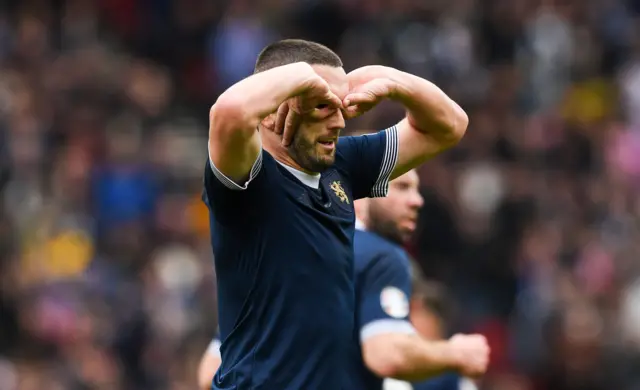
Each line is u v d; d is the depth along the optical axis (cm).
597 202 4828
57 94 5034
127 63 5462
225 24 5581
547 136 5175
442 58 5341
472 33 5625
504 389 3834
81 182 4531
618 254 4353
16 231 4166
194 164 4809
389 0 5550
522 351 3956
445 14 5581
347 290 1384
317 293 1348
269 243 1338
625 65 5809
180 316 3909
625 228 4688
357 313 1831
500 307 4138
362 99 1369
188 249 4306
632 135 5375
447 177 4616
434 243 4147
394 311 1823
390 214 1923
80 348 3681
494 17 5684
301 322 1341
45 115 4922
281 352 1343
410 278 1889
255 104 1256
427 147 1502
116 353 3784
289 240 1341
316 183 1377
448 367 1839
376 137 1486
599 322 3906
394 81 1423
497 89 5388
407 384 2144
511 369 3966
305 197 1356
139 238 4297
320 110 1320
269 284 1340
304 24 5562
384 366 1795
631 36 5931
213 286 4000
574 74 5703
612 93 5662
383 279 1841
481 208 4647
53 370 3581
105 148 4766
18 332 3722
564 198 4769
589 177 5038
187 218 4519
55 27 5550
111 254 4234
